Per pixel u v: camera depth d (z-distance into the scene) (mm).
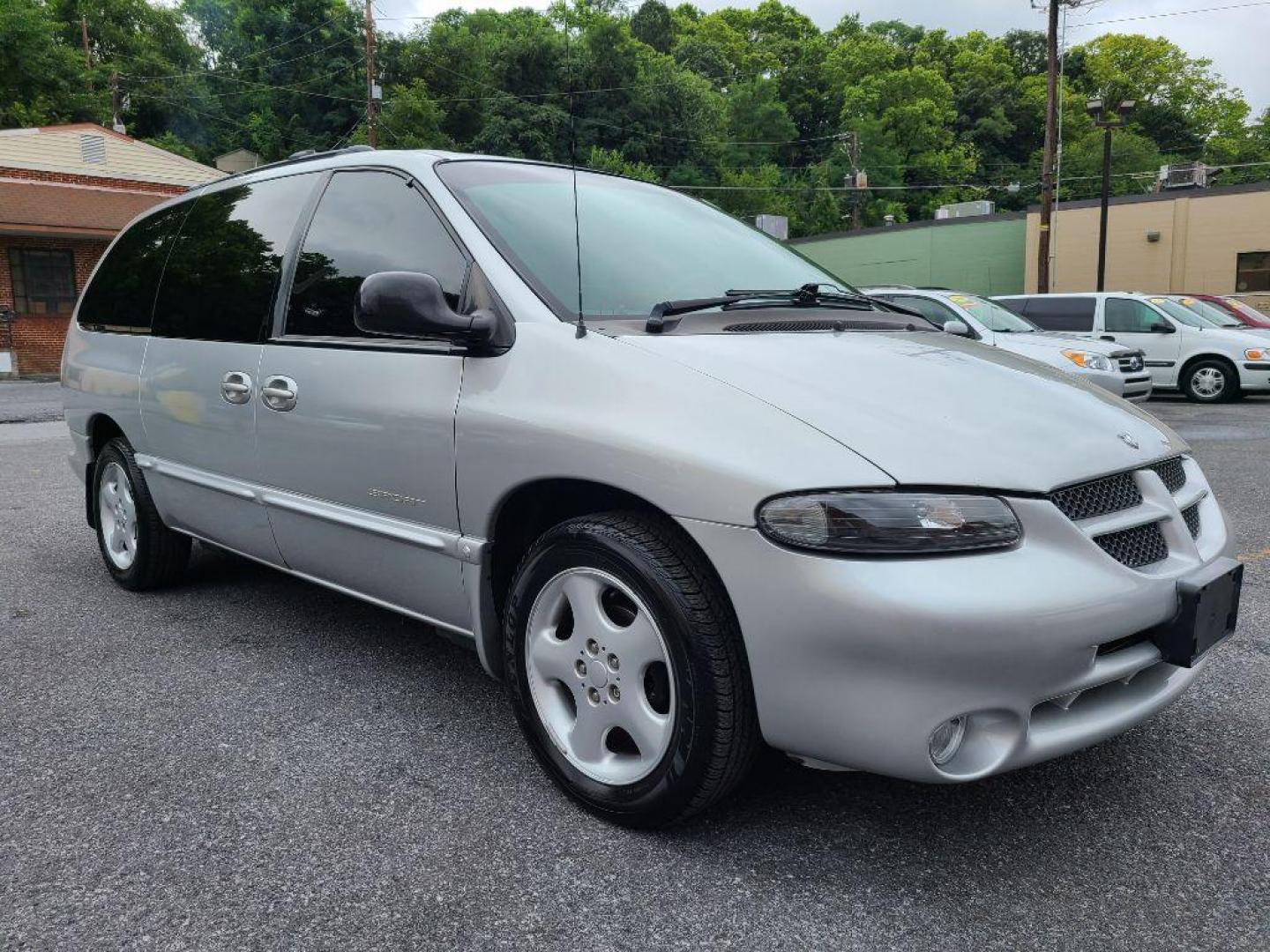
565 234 2822
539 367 2389
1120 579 2018
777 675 1977
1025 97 86312
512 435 2359
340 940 1903
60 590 4348
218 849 2227
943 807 2428
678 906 2010
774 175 68875
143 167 26172
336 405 2877
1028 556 1948
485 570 2545
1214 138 81250
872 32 101312
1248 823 2348
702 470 2029
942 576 1867
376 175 3074
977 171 81375
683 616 2068
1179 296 15797
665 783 2158
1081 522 2064
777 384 2164
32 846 2236
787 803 2438
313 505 3033
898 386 2268
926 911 1993
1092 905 2018
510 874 2127
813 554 1905
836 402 2123
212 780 2557
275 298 3219
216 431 3416
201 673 3316
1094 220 30359
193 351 3537
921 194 76500
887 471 1937
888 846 2240
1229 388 14250
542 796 2475
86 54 54344
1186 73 84875
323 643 3619
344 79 59656
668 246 3045
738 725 2086
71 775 2586
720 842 2254
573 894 2051
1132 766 2654
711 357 2260
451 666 3389
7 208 21469
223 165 57531
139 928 1938
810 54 88938
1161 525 2248
